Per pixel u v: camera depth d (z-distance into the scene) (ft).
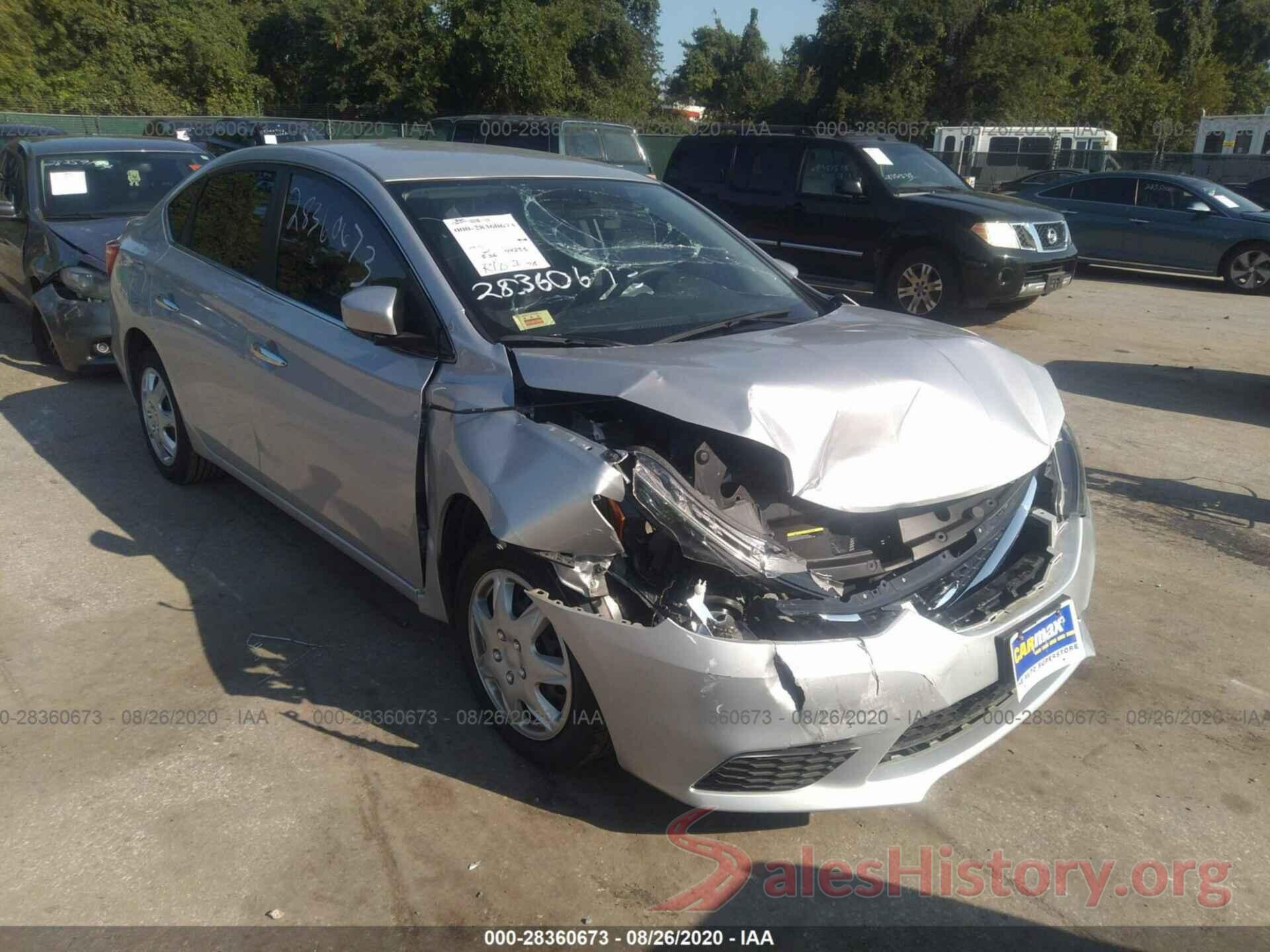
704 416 8.91
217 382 14.20
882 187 33.83
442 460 10.25
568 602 9.12
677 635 8.53
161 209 16.76
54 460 18.17
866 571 9.23
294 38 122.52
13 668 11.84
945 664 8.84
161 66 109.09
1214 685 12.34
